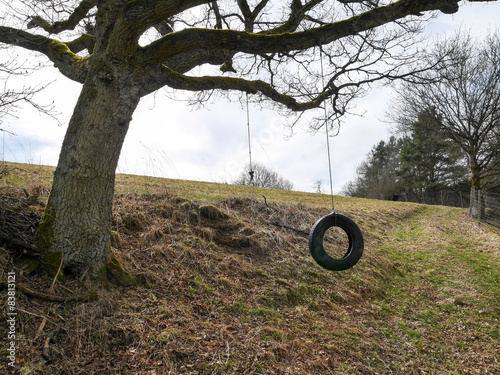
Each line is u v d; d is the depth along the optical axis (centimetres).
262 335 436
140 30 395
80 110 405
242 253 663
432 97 1870
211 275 546
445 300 688
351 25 461
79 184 402
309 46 470
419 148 4428
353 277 715
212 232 679
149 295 443
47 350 310
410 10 451
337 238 914
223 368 354
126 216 597
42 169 994
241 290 539
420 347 504
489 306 662
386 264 854
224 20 845
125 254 501
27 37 533
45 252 399
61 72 525
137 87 423
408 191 4856
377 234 1157
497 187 2423
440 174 4350
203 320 435
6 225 407
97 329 354
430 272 856
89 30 679
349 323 542
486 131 1822
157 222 637
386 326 560
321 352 438
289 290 583
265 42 446
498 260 966
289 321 500
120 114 414
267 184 4291
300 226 880
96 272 418
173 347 362
